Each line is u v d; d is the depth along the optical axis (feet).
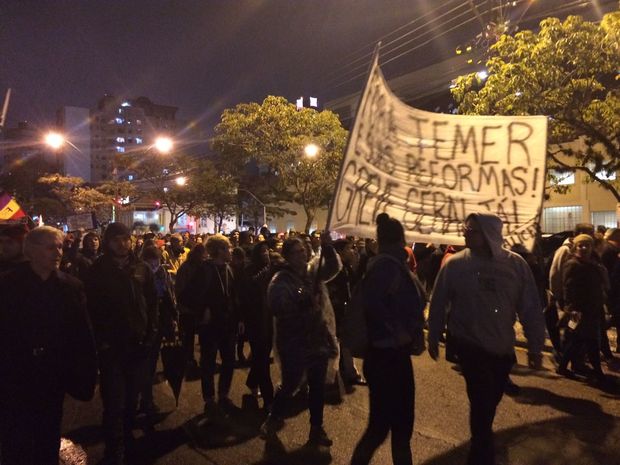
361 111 12.07
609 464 13.80
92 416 18.74
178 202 130.31
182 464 14.60
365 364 11.83
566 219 78.48
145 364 16.46
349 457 14.76
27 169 209.26
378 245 12.33
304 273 15.30
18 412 9.83
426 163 13.91
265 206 123.13
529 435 15.76
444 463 14.12
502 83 33.91
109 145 416.46
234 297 18.60
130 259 16.57
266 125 71.77
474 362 11.55
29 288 10.06
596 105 33.53
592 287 20.42
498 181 14.25
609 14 31.42
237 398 20.24
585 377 21.76
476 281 11.62
